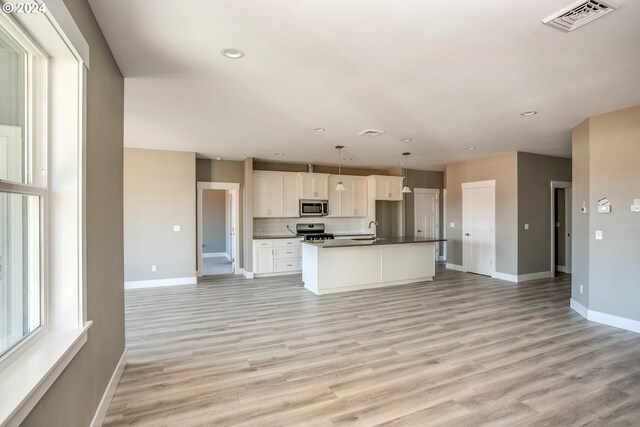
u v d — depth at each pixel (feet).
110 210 7.77
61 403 4.83
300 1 6.13
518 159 20.88
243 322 13.39
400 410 7.39
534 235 21.62
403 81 9.93
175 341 11.37
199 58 8.43
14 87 5.04
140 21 6.76
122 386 8.36
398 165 26.55
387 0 6.10
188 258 20.54
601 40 7.56
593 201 13.50
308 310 15.05
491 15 6.58
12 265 4.82
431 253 21.44
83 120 5.68
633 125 12.30
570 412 7.34
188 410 7.37
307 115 13.24
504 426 6.84
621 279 12.64
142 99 11.33
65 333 5.36
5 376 3.97
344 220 27.25
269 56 8.33
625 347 10.84
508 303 16.17
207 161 23.00
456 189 25.25
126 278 19.30
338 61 8.64
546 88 10.51
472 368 9.39
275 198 23.88
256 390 8.21
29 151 5.30
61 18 4.62
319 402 7.70
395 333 12.12
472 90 10.65
